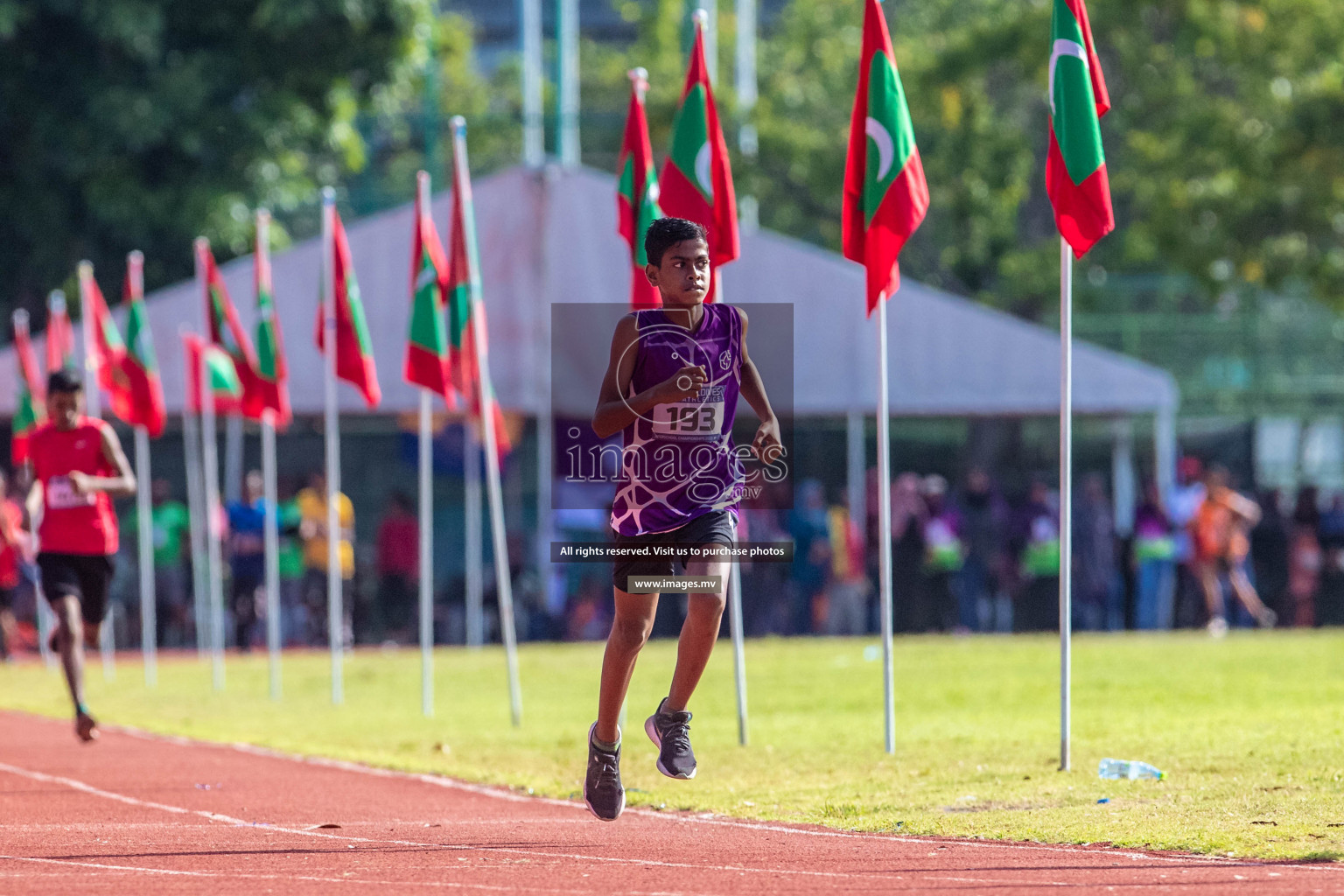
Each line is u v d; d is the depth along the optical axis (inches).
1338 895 637.3
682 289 765.9
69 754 1362.0
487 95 6584.6
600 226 3250.5
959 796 996.6
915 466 4165.8
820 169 4751.5
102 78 3966.5
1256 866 712.4
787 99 5565.9
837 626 3021.7
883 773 1140.5
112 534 1355.8
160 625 3157.0
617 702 796.0
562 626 3110.2
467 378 1809.8
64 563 1330.0
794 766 1203.2
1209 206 3973.9
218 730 1611.7
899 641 2812.5
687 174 1382.9
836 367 3179.1
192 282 3107.8
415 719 1699.1
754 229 3218.5
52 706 1911.9
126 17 3818.9
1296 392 4660.4
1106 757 1160.2
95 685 2262.6
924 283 5002.5
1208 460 4594.0
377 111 4382.4
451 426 3287.4
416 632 3068.4
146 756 1347.2
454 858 773.9
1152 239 4175.7
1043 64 4264.3
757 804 995.9
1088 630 3107.8
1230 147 3954.2
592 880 703.1
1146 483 3083.2
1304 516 3134.8
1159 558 3043.8
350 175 5315.0
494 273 3211.1
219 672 2165.4
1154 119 4453.7
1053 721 1476.4
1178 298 4965.6
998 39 4301.2
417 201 1747.0
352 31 4141.2
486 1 7593.5
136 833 872.3
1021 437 4215.1
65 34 3981.3
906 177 1241.4
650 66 6619.1
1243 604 3191.4
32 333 4156.0
